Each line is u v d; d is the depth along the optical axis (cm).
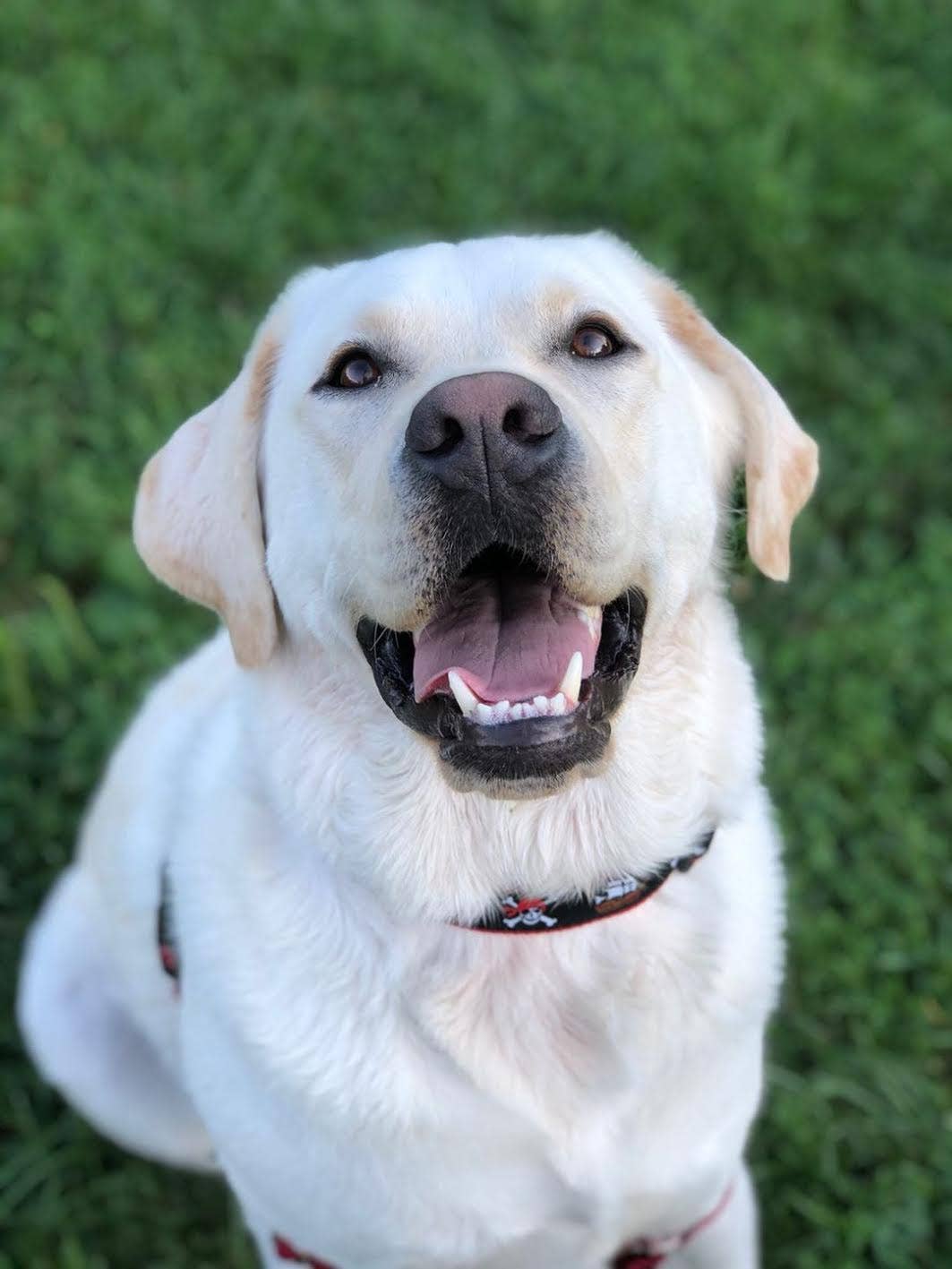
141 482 68
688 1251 74
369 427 60
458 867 62
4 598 107
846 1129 84
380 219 129
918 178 133
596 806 62
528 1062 62
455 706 58
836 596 105
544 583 59
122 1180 86
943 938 90
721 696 64
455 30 145
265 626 64
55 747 100
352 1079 62
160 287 121
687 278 123
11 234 121
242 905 64
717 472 66
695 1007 63
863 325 122
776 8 148
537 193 129
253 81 139
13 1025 91
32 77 137
